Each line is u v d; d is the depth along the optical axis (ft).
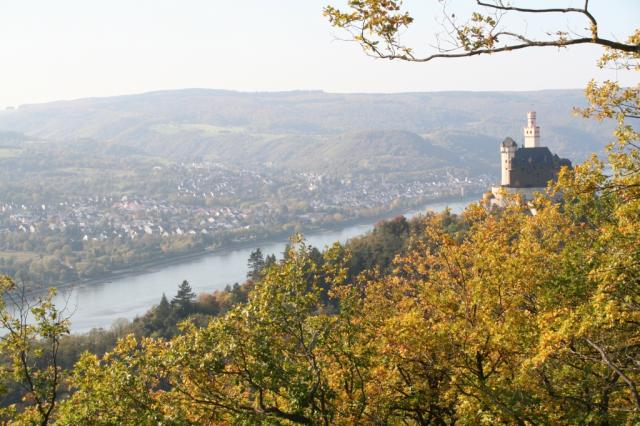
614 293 64.59
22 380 73.56
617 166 71.92
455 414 80.43
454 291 86.33
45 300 73.97
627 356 71.67
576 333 62.39
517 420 69.82
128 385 75.41
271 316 76.54
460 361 77.66
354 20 50.16
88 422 73.87
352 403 79.61
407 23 49.55
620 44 47.60
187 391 77.41
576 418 71.67
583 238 86.74
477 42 48.32
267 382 74.90
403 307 97.71
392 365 81.41
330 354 80.02
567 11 47.19
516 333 72.95
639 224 71.26
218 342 75.61
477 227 98.07
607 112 66.69
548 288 78.48
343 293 84.48
